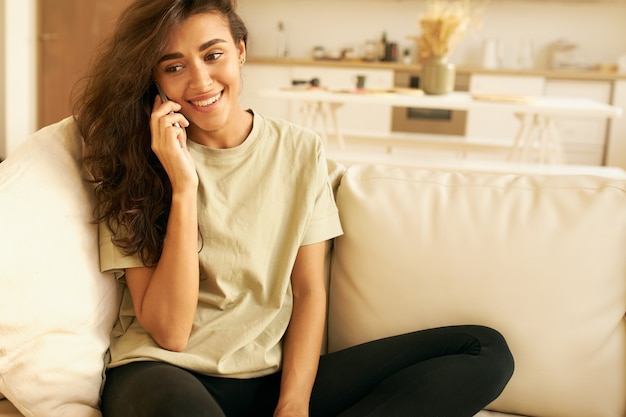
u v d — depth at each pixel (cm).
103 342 122
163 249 125
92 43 536
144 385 110
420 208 144
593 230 137
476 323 137
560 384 134
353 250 144
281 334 132
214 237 131
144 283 127
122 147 129
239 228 131
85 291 117
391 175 151
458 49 641
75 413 115
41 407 112
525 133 579
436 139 480
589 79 575
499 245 138
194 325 130
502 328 136
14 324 106
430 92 407
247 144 135
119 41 125
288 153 138
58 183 120
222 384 125
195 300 124
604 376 134
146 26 121
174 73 125
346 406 129
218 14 125
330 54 646
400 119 607
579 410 135
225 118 129
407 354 130
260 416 131
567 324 134
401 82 601
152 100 132
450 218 141
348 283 145
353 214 146
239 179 134
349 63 604
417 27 645
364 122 612
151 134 127
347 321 144
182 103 127
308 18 659
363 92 400
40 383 110
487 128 595
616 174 321
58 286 111
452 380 118
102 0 530
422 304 139
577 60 609
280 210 135
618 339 136
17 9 489
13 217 108
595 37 618
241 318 131
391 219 143
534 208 140
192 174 124
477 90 592
